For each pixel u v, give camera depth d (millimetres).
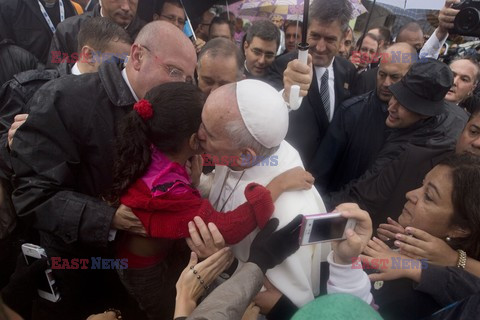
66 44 2734
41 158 1427
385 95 2219
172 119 1131
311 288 1258
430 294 1112
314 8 2215
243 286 1015
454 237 1213
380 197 1705
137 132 1175
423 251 1181
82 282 1688
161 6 2838
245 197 1214
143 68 1438
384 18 4203
